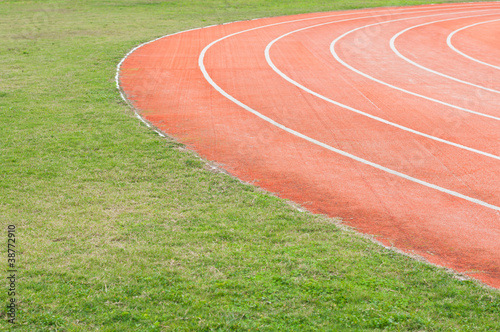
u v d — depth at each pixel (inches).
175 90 711.7
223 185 413.7
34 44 997.2
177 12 1444.4
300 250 309.4
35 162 442.3
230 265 288.5
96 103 629.0
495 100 692.1
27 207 359.9
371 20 1386.6
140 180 418.3
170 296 254.4
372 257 306.0
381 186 422.9
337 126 574.6
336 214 373.4
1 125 534.0
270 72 819.4
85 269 279.6
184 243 314.5
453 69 871.1
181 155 476.1
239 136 538.9
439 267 299.6
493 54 1001.5
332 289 266.1
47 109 596.4
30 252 295.3
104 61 855.7
